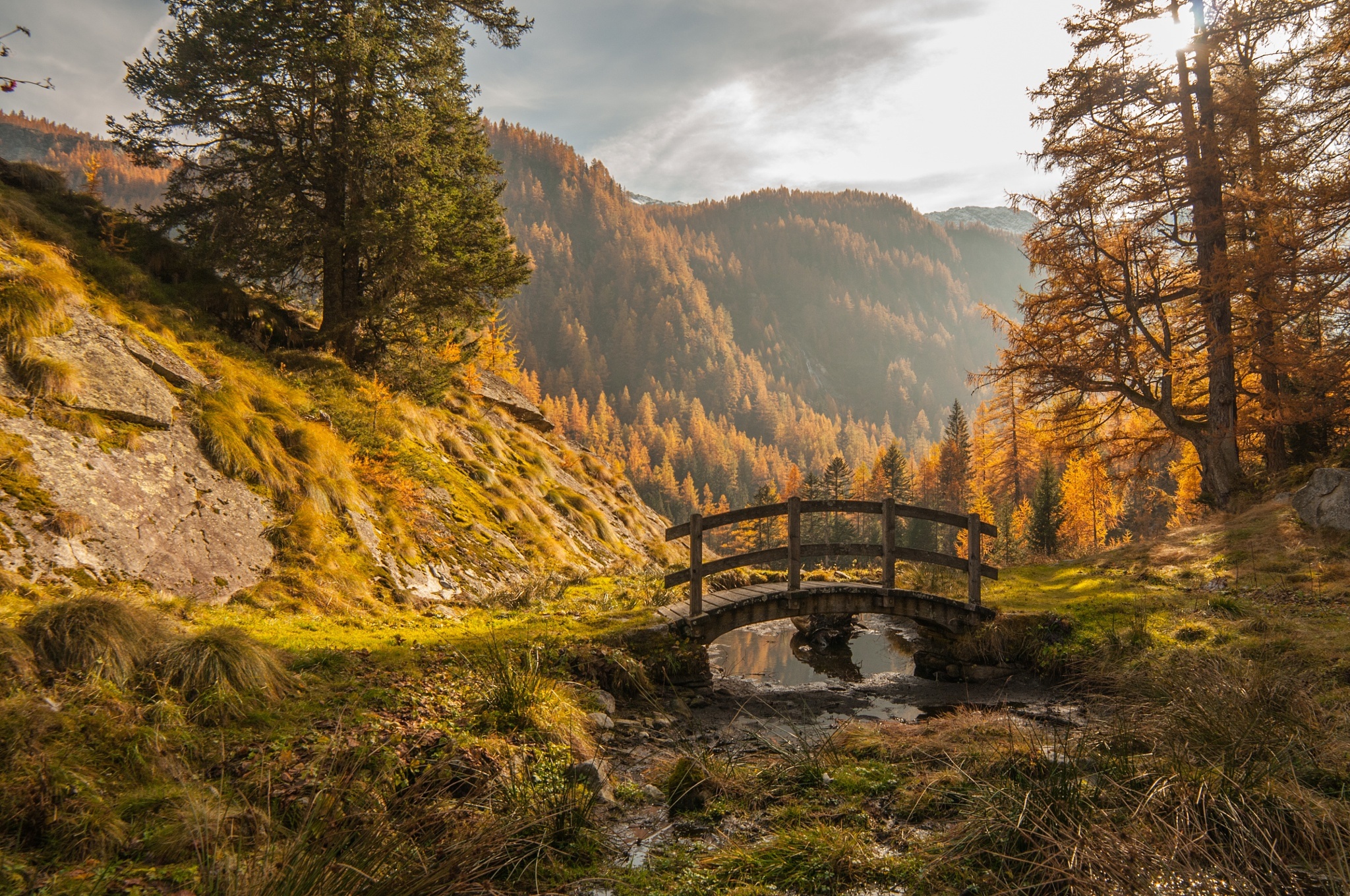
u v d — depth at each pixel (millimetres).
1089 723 6648
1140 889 3521
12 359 8438
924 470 82875
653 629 8953
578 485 21625
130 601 6328
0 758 3662
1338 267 14922
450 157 16000
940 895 3949
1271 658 7285
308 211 15039
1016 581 13594
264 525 9750
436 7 15617
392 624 8680
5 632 4602
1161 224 17953
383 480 12570
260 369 12516
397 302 15219
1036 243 19141
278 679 5602
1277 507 14562
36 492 7391
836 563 56844
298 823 4066
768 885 4145
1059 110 18531
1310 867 3705
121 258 12422
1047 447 21688
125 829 3602
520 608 10594
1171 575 12578
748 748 6773
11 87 4738
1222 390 17688
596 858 4500
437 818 4344
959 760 5609
